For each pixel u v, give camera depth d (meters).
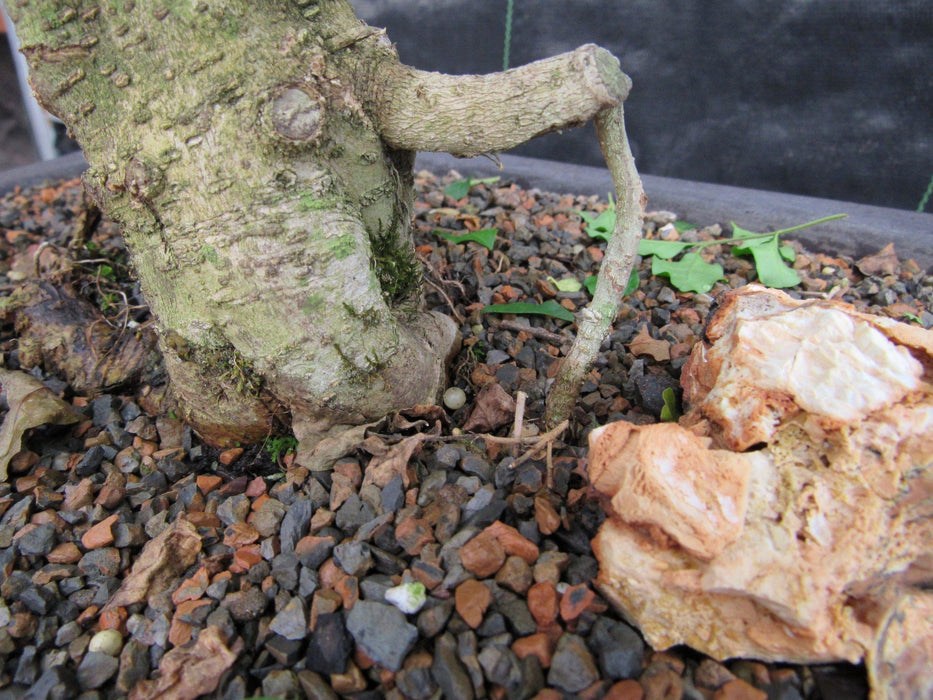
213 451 0.14
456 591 0.10
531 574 0.11
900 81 0.22
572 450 0.13
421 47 0.31
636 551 0.10
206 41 0.10
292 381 0.12
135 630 0.11
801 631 0.09
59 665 0.11
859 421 0.10
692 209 0.22
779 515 0.10
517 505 0.11
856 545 0.09
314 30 0.11
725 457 0.10
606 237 0.20
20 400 0.14
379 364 0.12
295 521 0.12
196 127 0.11
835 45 0.22
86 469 0.14
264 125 0.11
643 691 0.09
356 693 0.10
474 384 0.15
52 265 0.19
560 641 0.10
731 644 0.10
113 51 0.10
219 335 0.12
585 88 0.10
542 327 0.17
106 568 0.12
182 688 0.10
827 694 0.09
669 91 0.26
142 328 0.15
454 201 0.24
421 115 0.12
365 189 0.12
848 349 0.10
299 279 0.11
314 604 0.11
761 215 0.21
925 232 0.19
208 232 0.11
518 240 0.21
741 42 0.24
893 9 0.21
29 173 0.30
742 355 0.11
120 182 0.11
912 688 0.09
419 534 0.11
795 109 0.24
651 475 0.09
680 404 0.14
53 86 0.11
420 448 0.12
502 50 0.29
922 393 0.10
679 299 0.19
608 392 0.15
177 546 0.12
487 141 0.12
